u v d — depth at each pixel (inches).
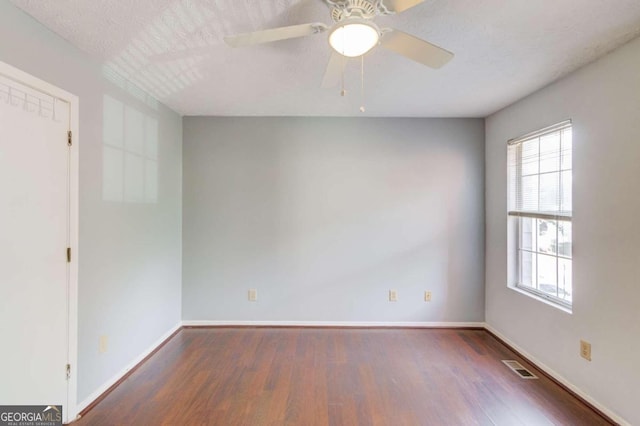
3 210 63.4
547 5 62.0
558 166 100.1
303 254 141.9
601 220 81.7
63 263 77.1
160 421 79.0
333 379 98.4
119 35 74.7
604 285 80.7
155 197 120.0
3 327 63.4
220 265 142.3
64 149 77.4
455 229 141.6
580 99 88.7
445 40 75.4
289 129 141.6
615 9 62.9
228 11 65.0
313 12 65.1
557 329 97.1
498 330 130.5
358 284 142.1
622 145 75.9
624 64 75.5
